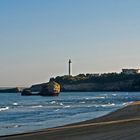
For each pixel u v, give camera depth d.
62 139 22.72
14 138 24.16
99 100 129.75
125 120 35.78
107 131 26.55
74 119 45.81
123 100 125.50
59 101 128.75
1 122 47.12
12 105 103.12
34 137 24.33
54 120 46.28
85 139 22.44
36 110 74.81
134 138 22.59
